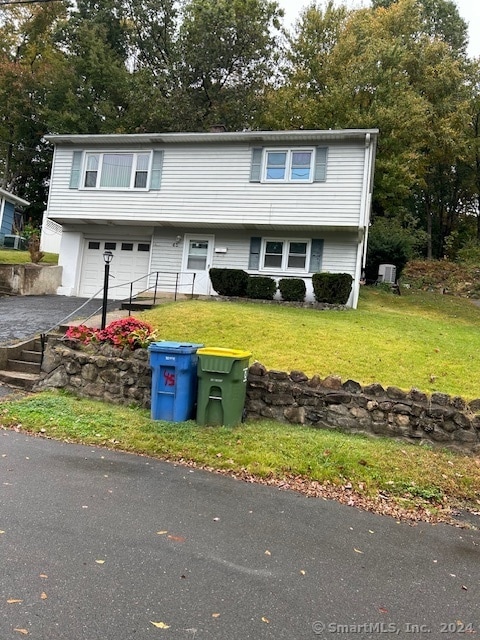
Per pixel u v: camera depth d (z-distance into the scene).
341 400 6.16
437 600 3.00
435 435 5.77
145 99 28.66
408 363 8.39
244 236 16.31
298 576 3.14
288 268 15.87
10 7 32.22
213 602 2.77
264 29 28.36
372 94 24.16
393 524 4.12
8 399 6.94
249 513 4.05
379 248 20.23
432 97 27.64
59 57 33.03
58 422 5.98
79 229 17.70
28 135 34.97
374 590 3.05
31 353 8.57
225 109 28.16
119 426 5.91
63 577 2.88
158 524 3.69
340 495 4.62
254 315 11.30
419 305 16.92
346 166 14.94
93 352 7.32
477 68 28.89
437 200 33.97
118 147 16.81
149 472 4.77
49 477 4.44
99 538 3.40
